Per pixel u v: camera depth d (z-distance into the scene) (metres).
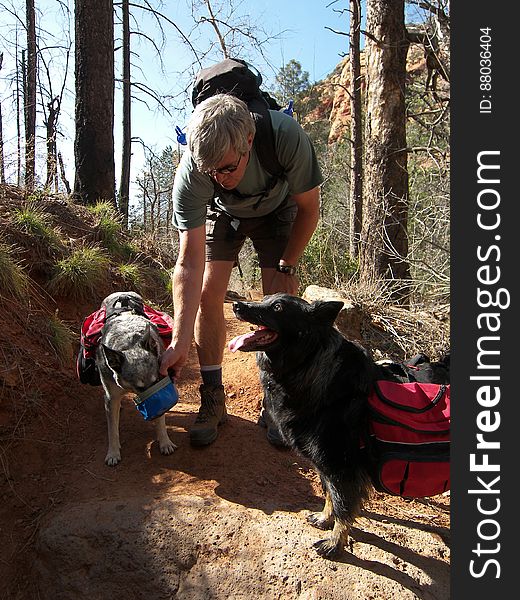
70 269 5.44
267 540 3.01
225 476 3.56
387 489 2.96
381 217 7.79
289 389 3.02
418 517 3.61
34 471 3.71
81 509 3.27
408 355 5.83
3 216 5.65
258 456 3.81
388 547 3.11
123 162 14.64
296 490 3.54
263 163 3.33
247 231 3.93
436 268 7.36
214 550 3.00
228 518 3.14
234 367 5.21
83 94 8.34
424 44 7.97
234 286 10.02
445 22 7.44
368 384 2.99
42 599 3.10
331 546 2.92
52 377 4.37
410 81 9.37
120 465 3.68
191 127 2.92
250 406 4.61
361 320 6.12
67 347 4.70
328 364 2.98
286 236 4.00
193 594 2.88
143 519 3.16
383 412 2.85
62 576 3.09
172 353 3.40
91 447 3.90
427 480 2.86
